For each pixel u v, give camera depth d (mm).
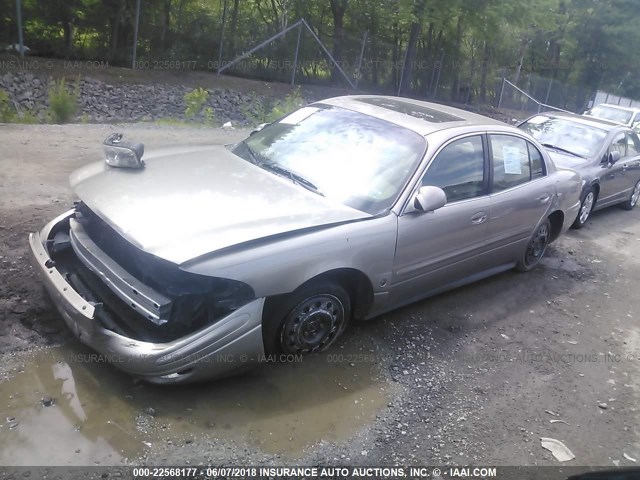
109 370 3496
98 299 3576
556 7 30344
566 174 6059
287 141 4574
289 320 3539
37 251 3680
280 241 3357
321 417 3371
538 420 3680
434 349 4324
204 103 18719
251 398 3428
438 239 4312
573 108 37562
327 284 3648
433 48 28062
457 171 4512
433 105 5379
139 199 3504
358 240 3697
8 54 17109
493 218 4855
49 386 3293
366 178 4113
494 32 24391
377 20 25344
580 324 5172
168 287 3105
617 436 3631
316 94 23094
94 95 16938
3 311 3816
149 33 20375
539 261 6199
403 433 3365
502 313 5121
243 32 22656
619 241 8039
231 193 3701
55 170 6801
